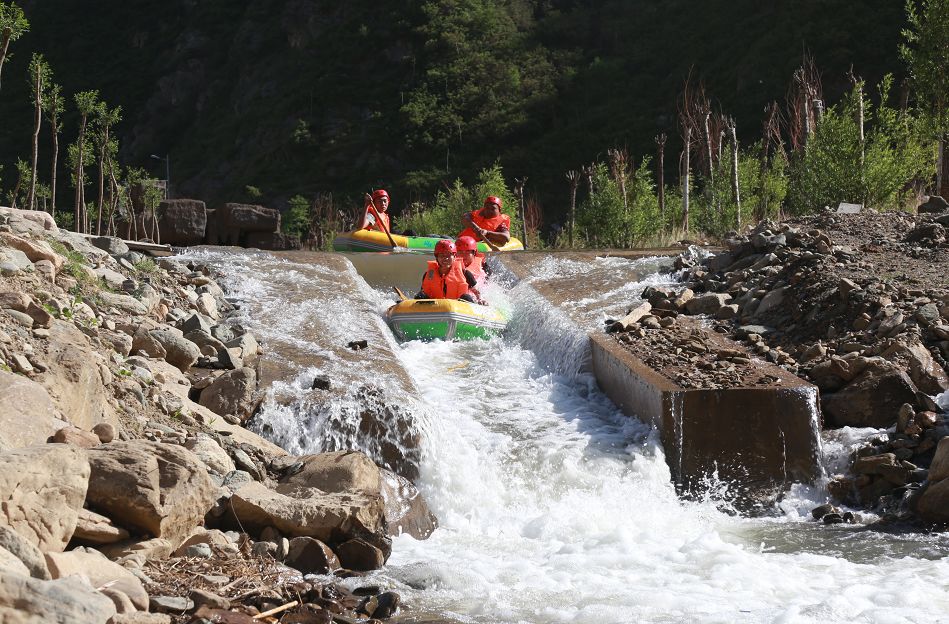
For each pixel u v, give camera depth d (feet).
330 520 22.43
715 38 291.17
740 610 19.70
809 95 84.64
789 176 82.48
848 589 20.86
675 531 26.43
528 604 20.22
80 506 17.85
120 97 446.19
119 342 30.40
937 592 20.80
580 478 29.68
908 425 29.50
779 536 26.04
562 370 39.27
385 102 335.67
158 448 20.62
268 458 26.76
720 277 44.88
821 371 32.65
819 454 29.71
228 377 30.09
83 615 13.88
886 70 223.10
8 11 48.67
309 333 39.27
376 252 68.74
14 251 31.99
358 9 378.12
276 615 18.13
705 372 32.63
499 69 327.26
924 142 70.18
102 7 474.90
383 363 35.55
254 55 411.95
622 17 340.59
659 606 19.99
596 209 82.84
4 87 408.87
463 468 29.60
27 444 19.36
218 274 47.06
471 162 306.35
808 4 252.42
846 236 46.42
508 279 52.75
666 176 243.60
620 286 47.39
